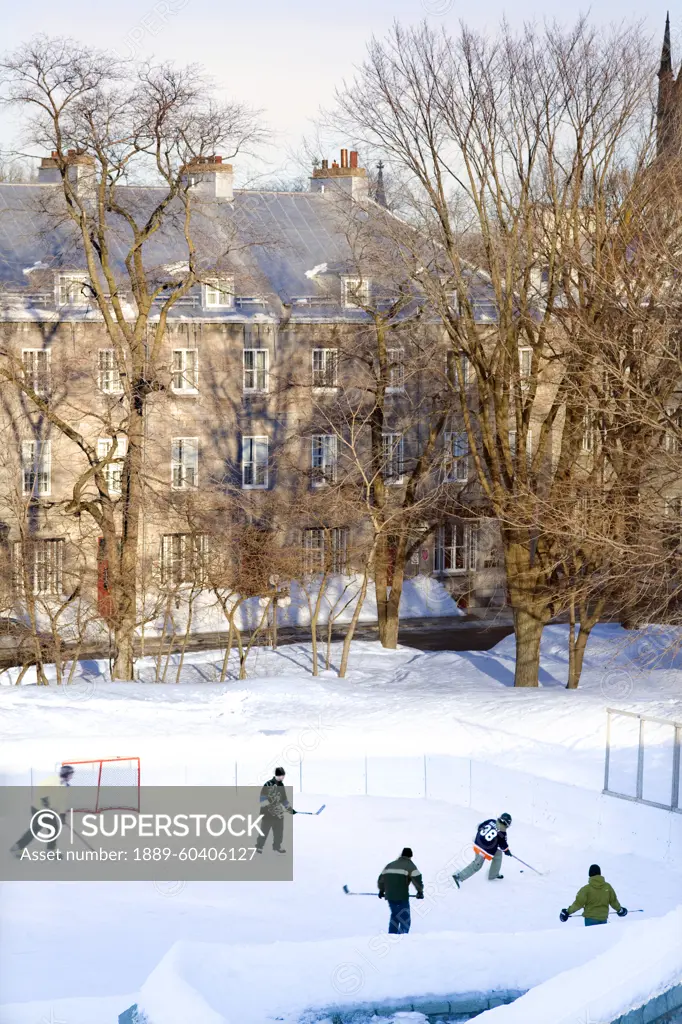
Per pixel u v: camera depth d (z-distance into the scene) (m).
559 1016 12.35
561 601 40.66
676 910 14.08
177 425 59.38
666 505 36.34
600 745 31.19
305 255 63.44
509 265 39.34
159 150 42.28
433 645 55.00
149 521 48.56
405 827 28.19
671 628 46.12
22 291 56.34
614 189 38.66
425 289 41.50
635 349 34.12
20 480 55.50
